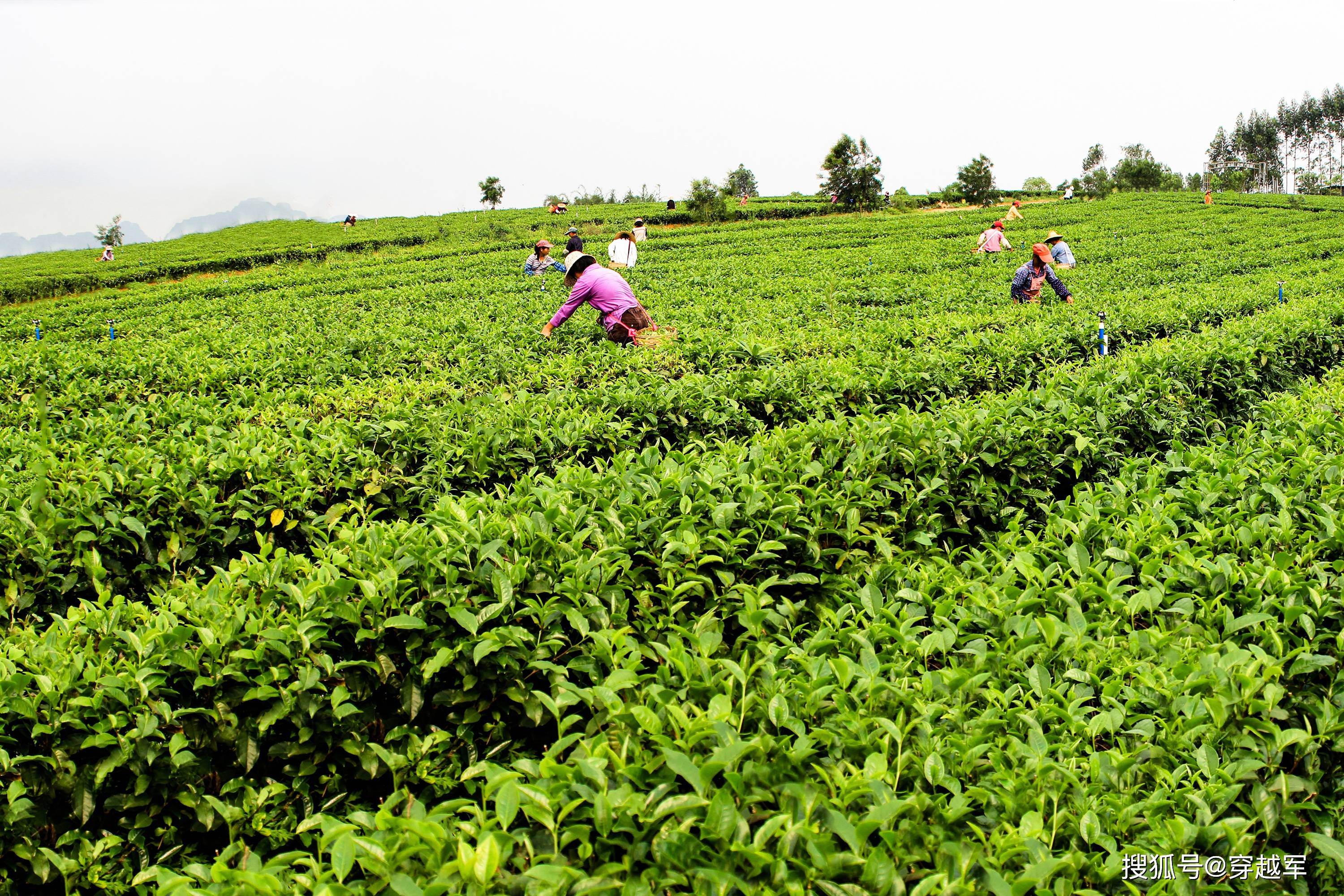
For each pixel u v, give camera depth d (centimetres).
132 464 579
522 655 360
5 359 1091
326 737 366
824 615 389
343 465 624
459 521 410
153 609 459
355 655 373
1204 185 9719
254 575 402
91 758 331
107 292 3734
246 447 616
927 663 367
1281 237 3512
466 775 282
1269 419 705
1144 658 353
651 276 2384
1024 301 1538
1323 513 437
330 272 3506
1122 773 297
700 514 452
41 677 331
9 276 4106
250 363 1033
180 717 345
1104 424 643
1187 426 759
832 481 532
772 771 271
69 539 509
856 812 266
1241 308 1346
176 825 355
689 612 429
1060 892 249
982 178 6122
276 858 277
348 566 384
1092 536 454
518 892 233
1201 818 277
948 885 238
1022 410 648
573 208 6825
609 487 487
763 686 312
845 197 5931
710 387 778
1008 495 607
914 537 517
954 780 277
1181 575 399
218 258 4444
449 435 662
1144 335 1155
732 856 242
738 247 3788
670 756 254
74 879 328
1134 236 3703
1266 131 13100
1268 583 375
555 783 258
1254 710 302
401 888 230
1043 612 395
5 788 323
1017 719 318
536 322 1431
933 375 850
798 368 852
